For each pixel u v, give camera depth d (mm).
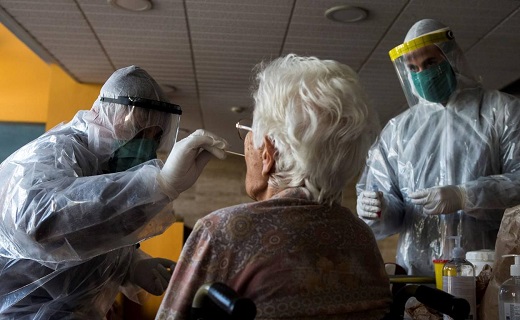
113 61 4766
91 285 1839
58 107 5363
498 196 2102
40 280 1739
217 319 1030
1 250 1714
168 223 1855
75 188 1673
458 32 4035
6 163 1758
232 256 1099
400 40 4156
